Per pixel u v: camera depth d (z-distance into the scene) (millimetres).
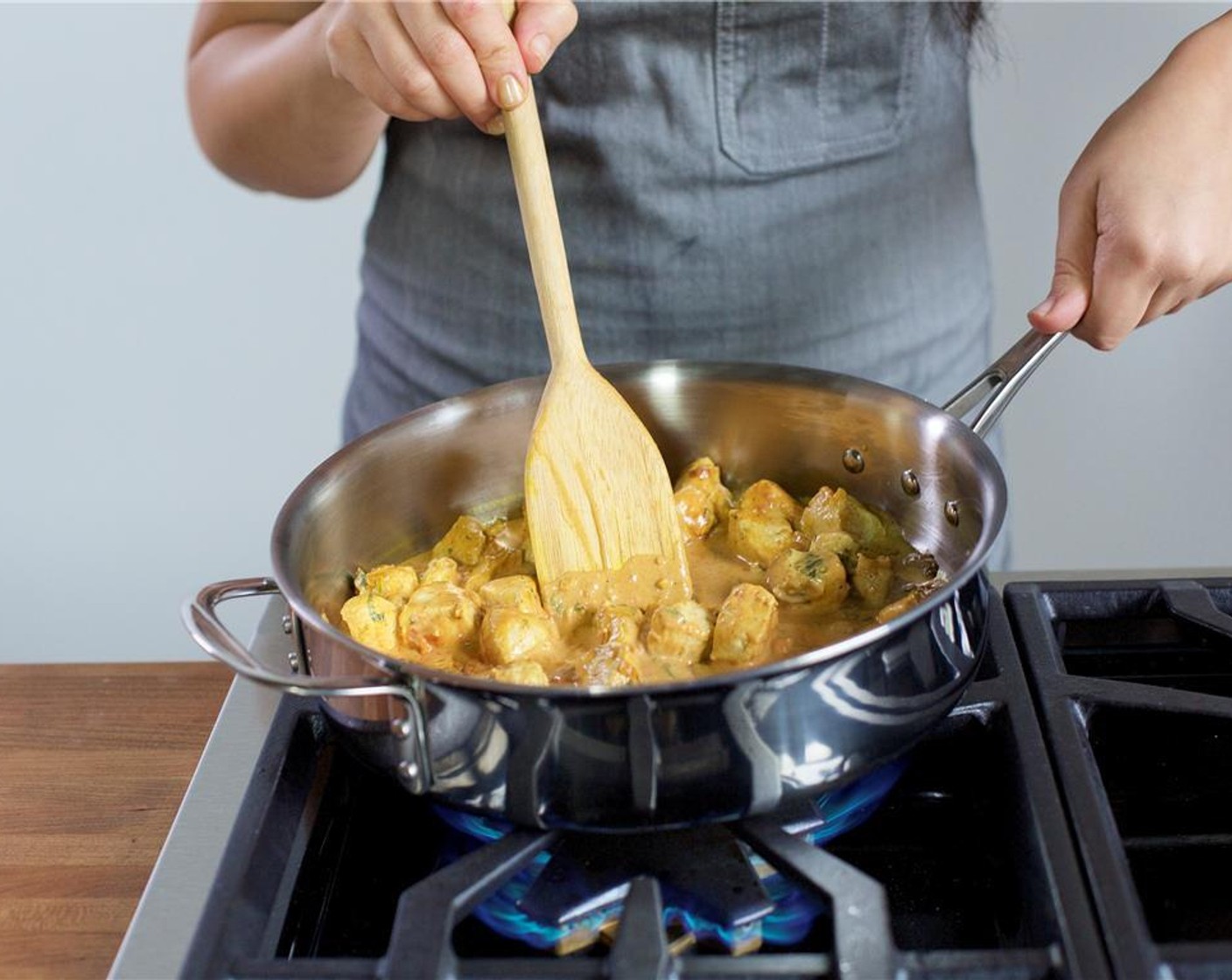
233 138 1290
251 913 733
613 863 774
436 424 1004
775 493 1020
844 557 971
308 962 686
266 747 843
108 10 1940
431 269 1282
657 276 1229
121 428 2162
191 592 2244
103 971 761
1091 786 761
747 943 745
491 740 729
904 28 1160
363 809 860
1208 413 1916
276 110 1219
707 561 1017
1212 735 839
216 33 1358
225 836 797
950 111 1251
